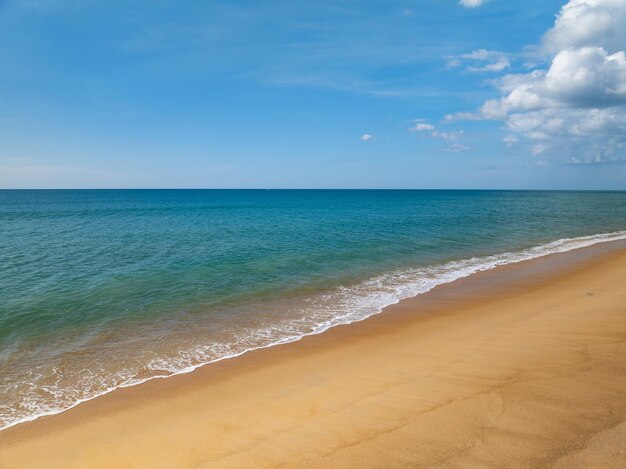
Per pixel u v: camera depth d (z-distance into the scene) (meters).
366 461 4.90
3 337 10.62
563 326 9.63
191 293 14.85
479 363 7.77
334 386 7.32
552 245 26.19
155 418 6.62
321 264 20.00
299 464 4.95
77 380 8.21
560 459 4.59
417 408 6.14
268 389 7.49
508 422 5.48
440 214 55.62
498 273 17.81
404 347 9.35
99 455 5.55
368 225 39.53
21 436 6.23
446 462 4.74
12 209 73.50
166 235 32.25
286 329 11.12
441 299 13.83
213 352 9.58
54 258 21.78
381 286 15.80
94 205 91.75
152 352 9.62
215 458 5.25
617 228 36.69
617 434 4.93
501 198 130.88
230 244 26.78
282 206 87.19
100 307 13.19
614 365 7.02
